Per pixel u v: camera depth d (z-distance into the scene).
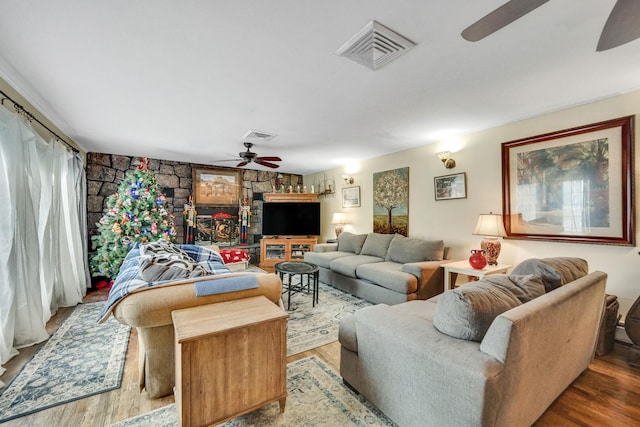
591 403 1.73
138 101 2.64
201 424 1.38
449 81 2.25
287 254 6.15
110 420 1.55
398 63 1.98
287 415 1.59
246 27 1.59
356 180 5.60
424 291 3.30
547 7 1.43
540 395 1.44
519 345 1.17
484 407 1.09
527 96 2.55
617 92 2.47
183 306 1.67
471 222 3.63
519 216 3.15
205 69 2.06
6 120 2.12
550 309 1.34
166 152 4.82
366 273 3.63
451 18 1.51
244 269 4.89
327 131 3.59
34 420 1.54
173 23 1.55
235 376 1.46
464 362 1.17
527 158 3.08
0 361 2.02
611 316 2.34
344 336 1.80
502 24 1.15
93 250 4.79
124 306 1.59
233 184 6.33
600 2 1.39
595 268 2.66
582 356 1.85
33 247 2.45
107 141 4.09
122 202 4.21
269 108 2.82
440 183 4.00
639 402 1.74
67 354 2.24
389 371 1.50
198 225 5.93
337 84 2.30
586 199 2.68
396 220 4.69
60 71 2.08
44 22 1.54
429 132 3.64
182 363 1.32
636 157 2.42
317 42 1.74
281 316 1.57
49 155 2.90
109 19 1.52
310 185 7.11
